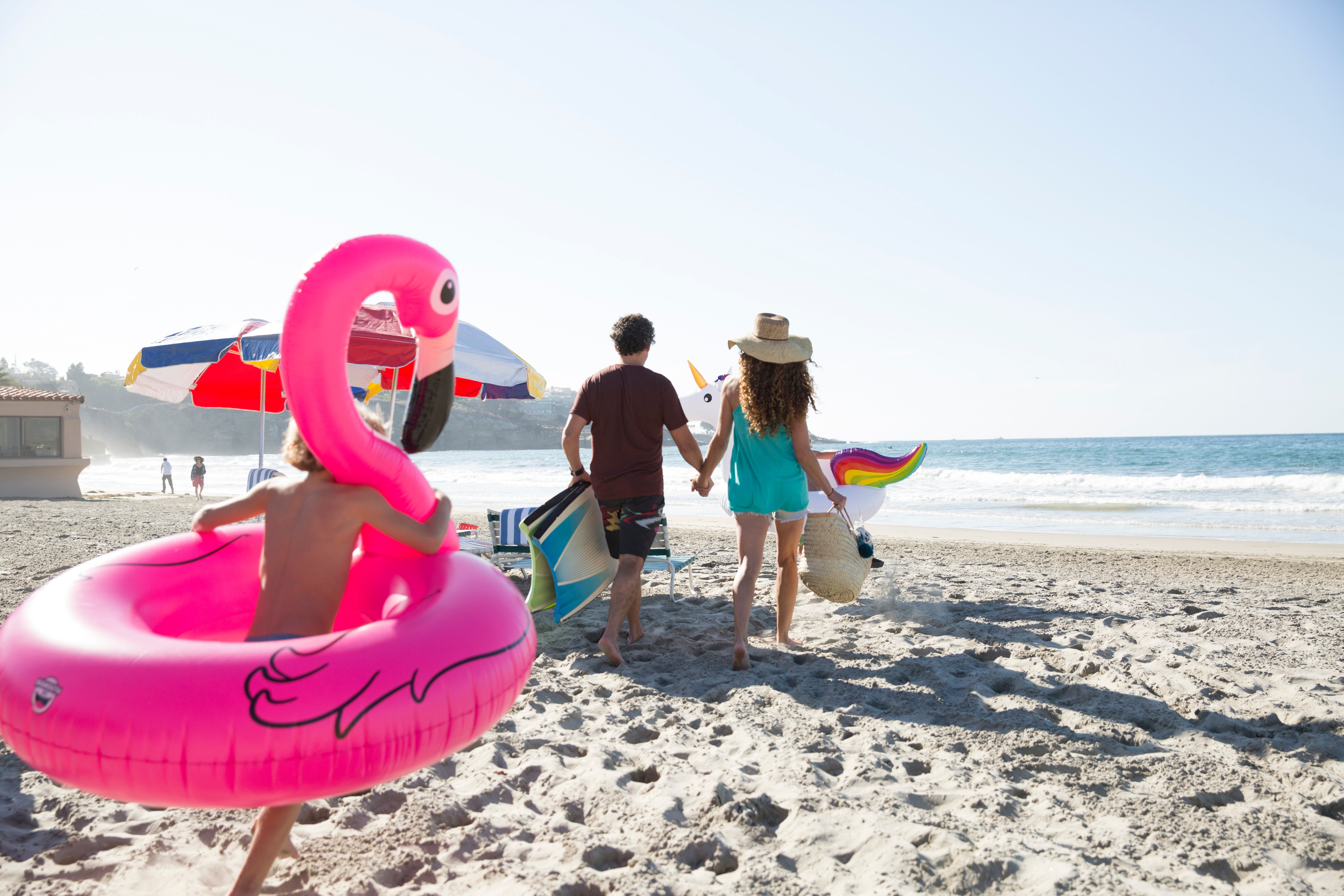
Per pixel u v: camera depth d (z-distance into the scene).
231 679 1.55
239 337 6.70
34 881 2.07
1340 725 3.24
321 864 2.17
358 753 1.58
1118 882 2.05
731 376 4.37
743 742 3.12
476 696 1.76
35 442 21.08
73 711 1.52
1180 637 4.87
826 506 5.39
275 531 2.00
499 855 2.23
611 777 2.75
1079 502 21.69
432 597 1.95
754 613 5.53
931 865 2.15
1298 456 44.22
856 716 3.46
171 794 1.52
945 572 7.79
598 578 4.48
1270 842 2.33
